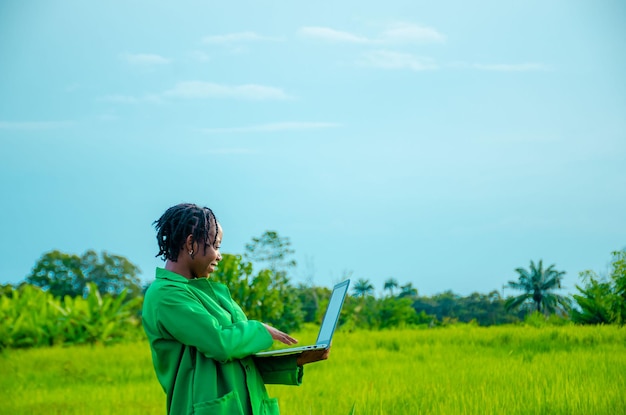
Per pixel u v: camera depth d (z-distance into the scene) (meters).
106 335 22.42
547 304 44.50
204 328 4.26
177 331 4.28
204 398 4.27
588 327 16.23
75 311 22.66
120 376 13.56
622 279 18.39
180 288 4.39
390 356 14.41
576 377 9.67
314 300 32.22
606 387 8.81
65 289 75.38
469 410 7.91
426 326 27.73
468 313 48.22
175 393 4.35
